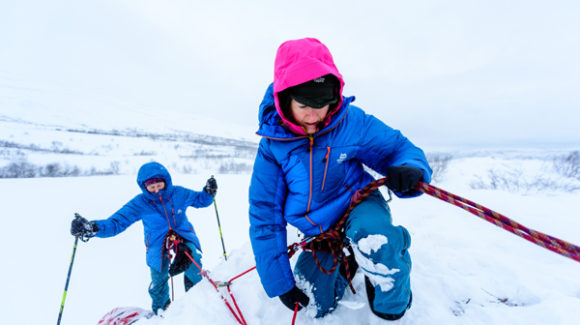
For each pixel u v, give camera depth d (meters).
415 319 1.40
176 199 3.30
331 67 1.17
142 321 1.96
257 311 1.65
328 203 1.42
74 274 5.09
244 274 2.07
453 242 2.23
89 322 3.96
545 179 10.14
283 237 1.43
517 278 1.67
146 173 3.09
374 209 1.24
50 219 7.91
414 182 1.02
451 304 1.53
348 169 1.42
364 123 1.38
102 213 8.62
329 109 1.28
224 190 11.14
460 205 0.88
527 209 3.24
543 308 1.35
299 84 1.11
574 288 1.56
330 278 1.50
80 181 13.16
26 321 3.94
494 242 2.21
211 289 1.95
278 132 1.34
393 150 1.36
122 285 4.80
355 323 1.44
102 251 5.96
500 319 1.35
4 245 6.24
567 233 2.53
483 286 1.63
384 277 1.14
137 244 6.30
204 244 6.12
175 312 1.81
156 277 3.14
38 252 5.93
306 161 1.35
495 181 10.73
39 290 4.63
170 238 3.15
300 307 1.53
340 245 1.39
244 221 7.52
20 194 10.42
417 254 2.06
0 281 4.86
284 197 1.48
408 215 2.97
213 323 1.60
